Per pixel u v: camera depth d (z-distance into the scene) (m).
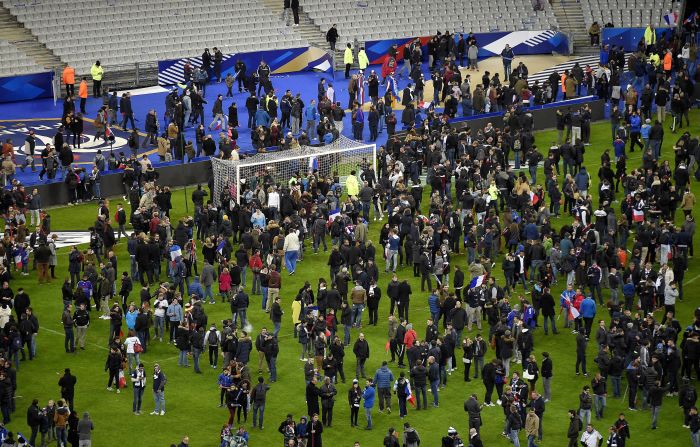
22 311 121.25
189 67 183.88
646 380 110.81
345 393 114.50
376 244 142.75
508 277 129.88
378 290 125.25
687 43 199.75
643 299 125.25
